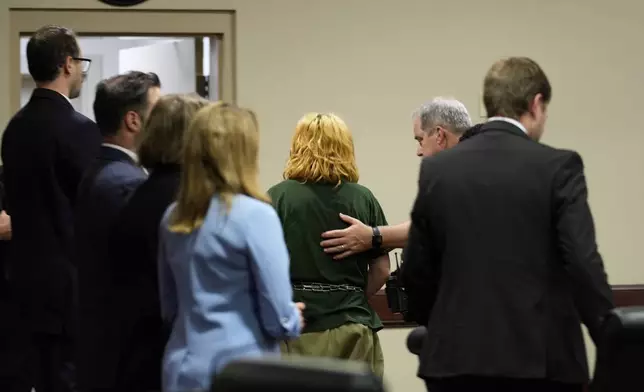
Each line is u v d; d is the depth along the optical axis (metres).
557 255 4.68
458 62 9.35
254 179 4.56
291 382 2.94
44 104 6.27
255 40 9.03
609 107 9.61
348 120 9.20
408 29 9.27
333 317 5.93
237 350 4.40
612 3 9.58
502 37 9.42
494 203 4.69
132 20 8.88
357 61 9.19
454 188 4.76
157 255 4.86
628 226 9.66
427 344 4.83
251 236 4.40
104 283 5.02
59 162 6.19
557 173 4.67
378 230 6.02
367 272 6.23
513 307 4.62
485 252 4.68
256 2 9.03
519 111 4.84
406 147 9.28
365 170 9.24
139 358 4.94
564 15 9.52
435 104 6.40
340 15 9.16
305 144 6.05
